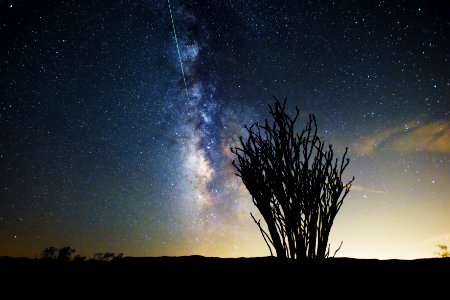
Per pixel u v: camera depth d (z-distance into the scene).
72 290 2.15
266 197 2.67
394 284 2.10
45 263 2.64
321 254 2.56
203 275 2.35
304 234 2.58
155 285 2.22
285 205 2.62
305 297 1.99
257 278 2.25
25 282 2.25
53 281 2.28
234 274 2.34
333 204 2.65
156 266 2.56
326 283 2.14
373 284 2.11
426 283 2.10
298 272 2.29
